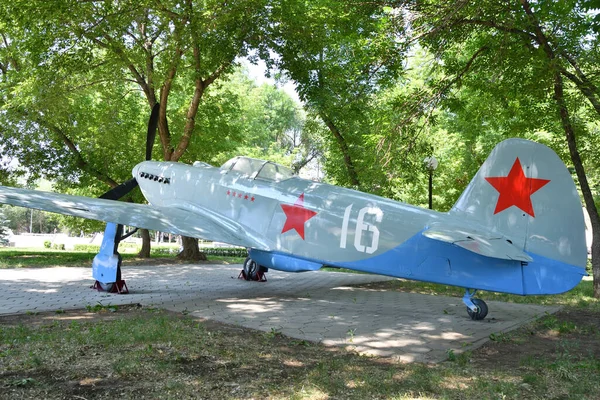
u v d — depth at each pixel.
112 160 18.02
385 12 9.69
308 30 12.48
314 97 13.18
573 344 5.24
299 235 7.83
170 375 3.68
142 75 16.00
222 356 4.29
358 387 3.54
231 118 19.88
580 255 6.05
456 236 5.92
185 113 17.94
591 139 11.09
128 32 13.22
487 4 8.25
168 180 10.34
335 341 5.18
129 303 7.21
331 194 7.75
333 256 7.41
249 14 12.20
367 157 10.81
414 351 4.85
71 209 7.41
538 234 6.23
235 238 8.27
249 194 8.71
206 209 9.36
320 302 8.16
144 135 18.45
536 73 8.52
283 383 3.61
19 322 5.61
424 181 19.09
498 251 5.59
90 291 8.34
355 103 10.92
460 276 6.41
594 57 7.87
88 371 3.71
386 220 7.00
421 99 9.69
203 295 8.50
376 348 4.93
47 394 3.20
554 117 9.94
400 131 9.60
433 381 3.73
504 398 3.39
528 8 8.19
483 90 10.02
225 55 13.25
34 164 17.03
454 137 18.92
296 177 8.48
